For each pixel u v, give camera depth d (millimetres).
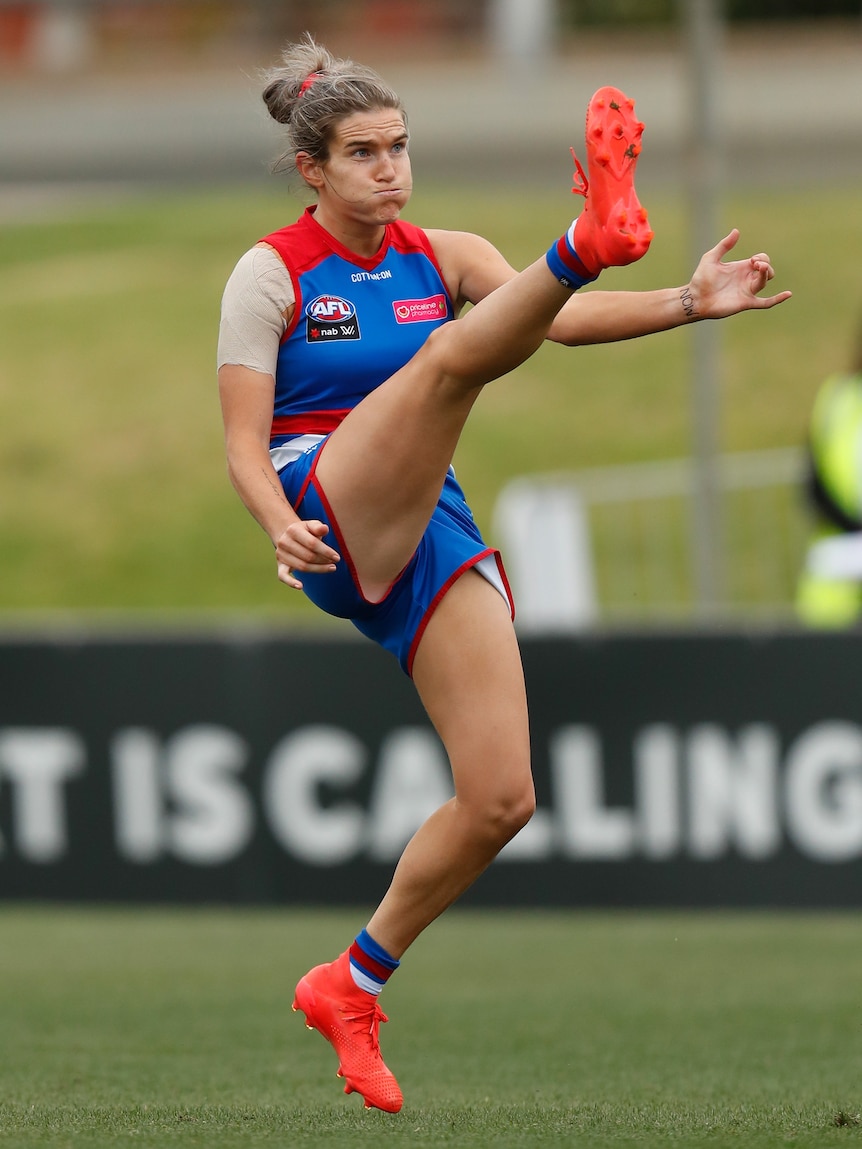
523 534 28703
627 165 8461
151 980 17203
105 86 31531
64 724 21797
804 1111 10234
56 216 64000
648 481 31547
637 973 17578
